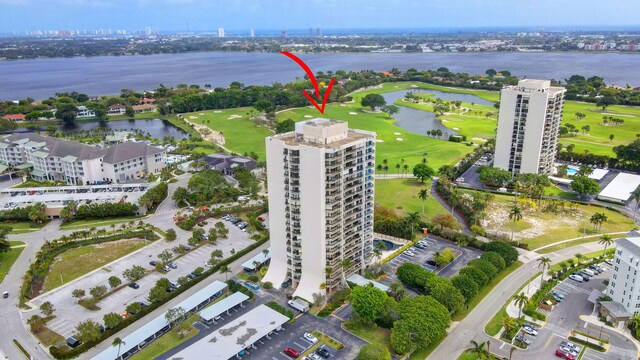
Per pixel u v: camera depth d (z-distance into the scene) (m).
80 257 184.12
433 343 133.25
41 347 132.75
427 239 196.50
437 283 147.50
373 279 164.88
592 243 190.88
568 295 155.62
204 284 164.25
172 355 128.12
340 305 151.75
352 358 127.19
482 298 154.62
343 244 157.50
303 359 126.50
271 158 151.12
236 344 128.00
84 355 129.12
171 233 195.88
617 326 139.38
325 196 145.50
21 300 154.12
